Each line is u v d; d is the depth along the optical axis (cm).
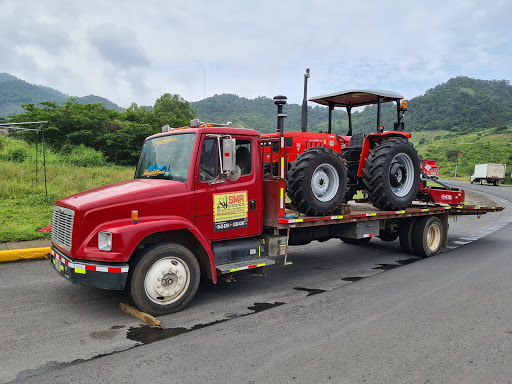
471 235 1112
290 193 595
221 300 523
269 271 687
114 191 468
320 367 338
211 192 505
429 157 8438
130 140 2330
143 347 374
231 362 346
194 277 486
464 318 457
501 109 16912
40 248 713
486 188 3738
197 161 494
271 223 557
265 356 358
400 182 743
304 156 591
